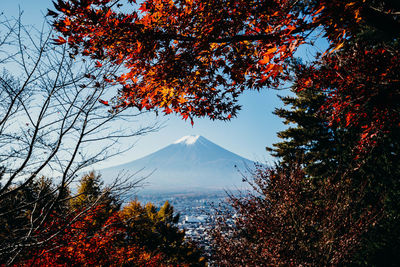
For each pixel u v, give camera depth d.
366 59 3.54
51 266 5.33
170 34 2.60
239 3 2.45
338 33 2.35
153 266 9.16
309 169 11.09
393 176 6.50
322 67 4.02
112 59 2.63
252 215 5.84
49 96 2.33
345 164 8.02
